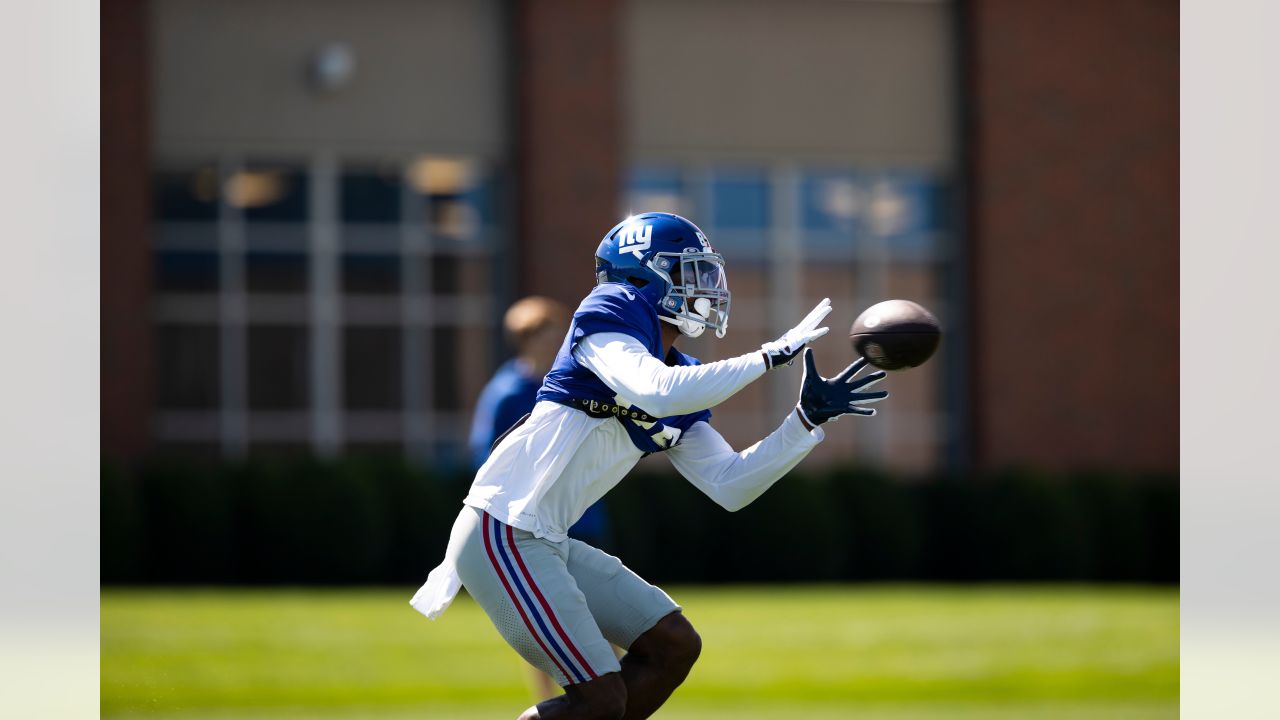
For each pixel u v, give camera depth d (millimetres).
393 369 68500
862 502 65250
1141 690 34062
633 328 17188
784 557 63156
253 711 30172
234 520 60750
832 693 32875
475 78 67875
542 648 17125
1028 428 70500
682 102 69438
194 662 36062
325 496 60625
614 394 17359
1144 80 70938
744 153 69938
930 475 68062
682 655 18109
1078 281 70750
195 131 66375
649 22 69188
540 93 66938
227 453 67375
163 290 67000
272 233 67688
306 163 67750
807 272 70938
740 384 16453
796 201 70812
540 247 66875
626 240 17812
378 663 36125
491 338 68688
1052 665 37094
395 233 68375
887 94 70938
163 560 60000
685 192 69875
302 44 66938
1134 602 52312
